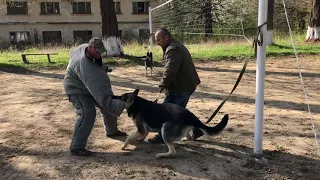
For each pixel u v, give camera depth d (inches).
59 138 209.5
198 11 928.9
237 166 168.4
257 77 169.3
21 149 192.1
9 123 240.5
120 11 1558.8
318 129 221.5
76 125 181.8
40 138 209.5
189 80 187.5
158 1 1445.6
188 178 156.1
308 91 343.0
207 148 192.2
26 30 1460.4
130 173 161.2
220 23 957.2
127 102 175.9
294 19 1029.8
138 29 1567.4
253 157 176.2
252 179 155.3
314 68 475.5
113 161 175.0
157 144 199.8
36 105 291.9
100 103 171.2
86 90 179.8
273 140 201.9
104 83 173.3
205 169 165.2
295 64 513.0
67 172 162.9
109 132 209.9
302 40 753.6
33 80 418.0
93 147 194.4
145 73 457.7
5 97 324.5
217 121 239.8
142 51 639.8
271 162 171.6
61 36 1510.8
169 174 160.1
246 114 258.4
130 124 236.2
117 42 565.6
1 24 1422.2
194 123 170.2
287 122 237.0
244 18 884.6
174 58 177.5
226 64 530.6
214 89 355.6
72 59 177.9
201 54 597.6
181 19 888.3
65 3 1483.8
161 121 173.6
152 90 352.2
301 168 164.9
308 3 1023.0
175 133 171.0
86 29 1534.2
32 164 171.9
